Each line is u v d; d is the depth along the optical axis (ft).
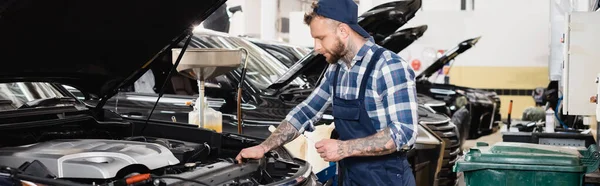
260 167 9.82
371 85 9.83
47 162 8.51
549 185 11.54
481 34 47.70
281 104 17.81
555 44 30.09
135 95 18.08
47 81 10.52
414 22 48.08
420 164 17.74
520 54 47.34
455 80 48.39
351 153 9.46
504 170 11.64
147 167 8.80
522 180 11.62
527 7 46.96
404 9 18.86
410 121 9.57
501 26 47.39
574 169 11.38
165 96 17.84
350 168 10.43
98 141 9.71
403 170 10.24
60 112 10.60
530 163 11.53
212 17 32.07
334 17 9.64
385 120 9.86
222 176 8.95
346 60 9.98
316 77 19.80
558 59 30.12
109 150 9.05
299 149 13.00
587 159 11.80
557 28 29.91
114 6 9.38
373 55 9.82
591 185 12.04
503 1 47.21
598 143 14.51
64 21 9.20
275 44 22.17
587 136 18.13
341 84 10.16
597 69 15.97
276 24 38.91
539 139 18.62
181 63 12.48
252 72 19.20
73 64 10.26
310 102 10.71
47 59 9.82
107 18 9.59
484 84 47.93
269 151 10.36
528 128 23.57
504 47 47.52
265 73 19.49
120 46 10.34
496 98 36.96
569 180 11.48
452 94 34.45
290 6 40.55
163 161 9.22
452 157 20.92
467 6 47.67
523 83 47.42
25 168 8.19
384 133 9.50
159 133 11.34
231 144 10.94
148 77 18.11
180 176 8.45
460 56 48.14
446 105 31.91
